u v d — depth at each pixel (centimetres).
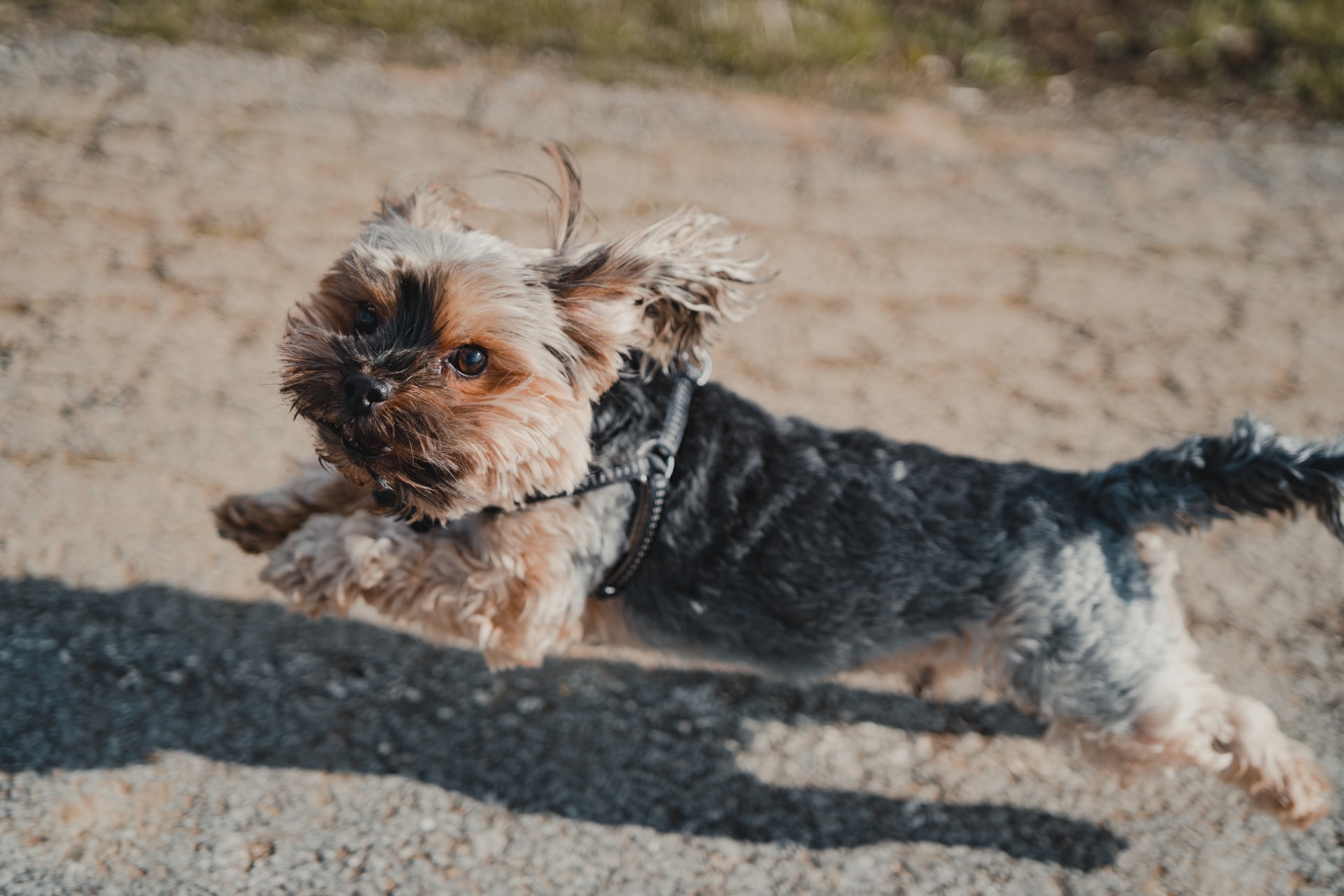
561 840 102
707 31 209
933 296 151
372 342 96
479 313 95
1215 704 103
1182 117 207
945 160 183
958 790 108
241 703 107
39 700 104
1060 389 141
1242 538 127
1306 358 148
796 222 160
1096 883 103
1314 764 104
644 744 108
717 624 102
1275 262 165
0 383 125
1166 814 107
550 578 100
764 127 185
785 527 100
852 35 214
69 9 188
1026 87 212
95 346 130
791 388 137
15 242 140
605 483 100
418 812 102
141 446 122
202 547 116
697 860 102
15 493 116
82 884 96
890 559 100
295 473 117
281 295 139
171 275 139
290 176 156
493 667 104
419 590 101
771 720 111
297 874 98
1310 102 215
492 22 202
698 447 101
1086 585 100
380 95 178
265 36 189
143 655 108
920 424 134
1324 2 237
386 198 107
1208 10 232
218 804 101
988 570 100
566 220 104
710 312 101
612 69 196
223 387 128
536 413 96
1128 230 169
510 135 172
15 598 110
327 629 112
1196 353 147
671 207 158
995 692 114
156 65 177
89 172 151
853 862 103
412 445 95
